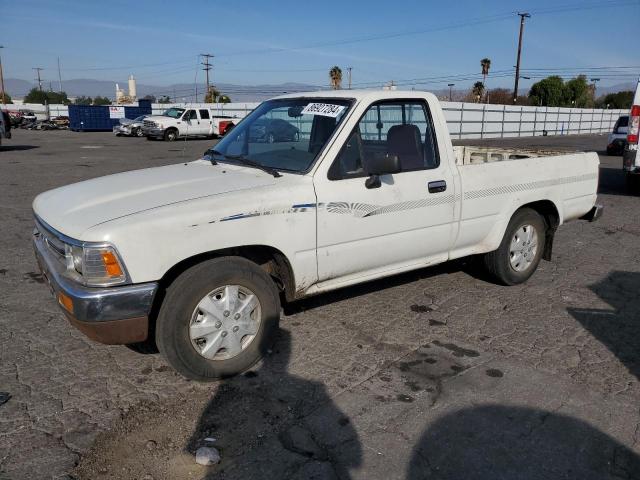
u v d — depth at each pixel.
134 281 3.04
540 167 5.14
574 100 63.56
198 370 3.36
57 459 2.72
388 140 4.14
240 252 3.66
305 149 3.96
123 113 43.00
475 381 3.51
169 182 3.70
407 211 4.16
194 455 2.77
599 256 6.52
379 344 4.04
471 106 34.28
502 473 2.66
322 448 2.83
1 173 13.59
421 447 2.84
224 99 70.25
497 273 5.17
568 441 2.90
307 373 3.60
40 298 4.89
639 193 11.23
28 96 92.69
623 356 3.88
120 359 3.77
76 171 14.24
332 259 3.85
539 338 4.17
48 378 3.51
